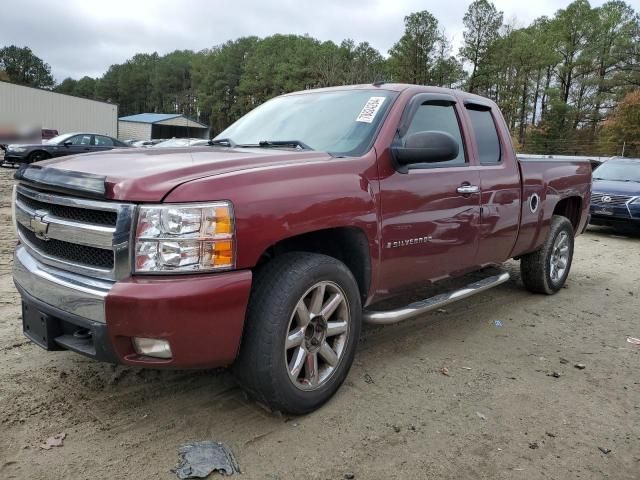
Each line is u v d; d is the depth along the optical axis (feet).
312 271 9.34
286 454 8.73
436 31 204.23
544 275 18.15
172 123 208.64
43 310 8.94
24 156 60.44
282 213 8.86
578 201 19.42
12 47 400.67
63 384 10.62
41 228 8.99
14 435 8.87
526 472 8.59
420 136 10.80
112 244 8.01
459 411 10.39
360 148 10.97
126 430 9.18
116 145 68.03
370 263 10.80
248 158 9.52
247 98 296.92
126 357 8.19
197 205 8.05
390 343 13.76
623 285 21.22
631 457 9.16
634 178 37.17
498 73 219.41
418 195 11.57
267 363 8.93
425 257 12.12
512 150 15.49
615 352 13.91
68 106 124.88
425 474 8.41
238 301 8.36
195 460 8.38
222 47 381.60
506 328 15.35
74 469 8.11
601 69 229.25
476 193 13.30
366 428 9.61
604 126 173.88
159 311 7.79
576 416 10.44
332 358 10.14
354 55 237.45
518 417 10.28
